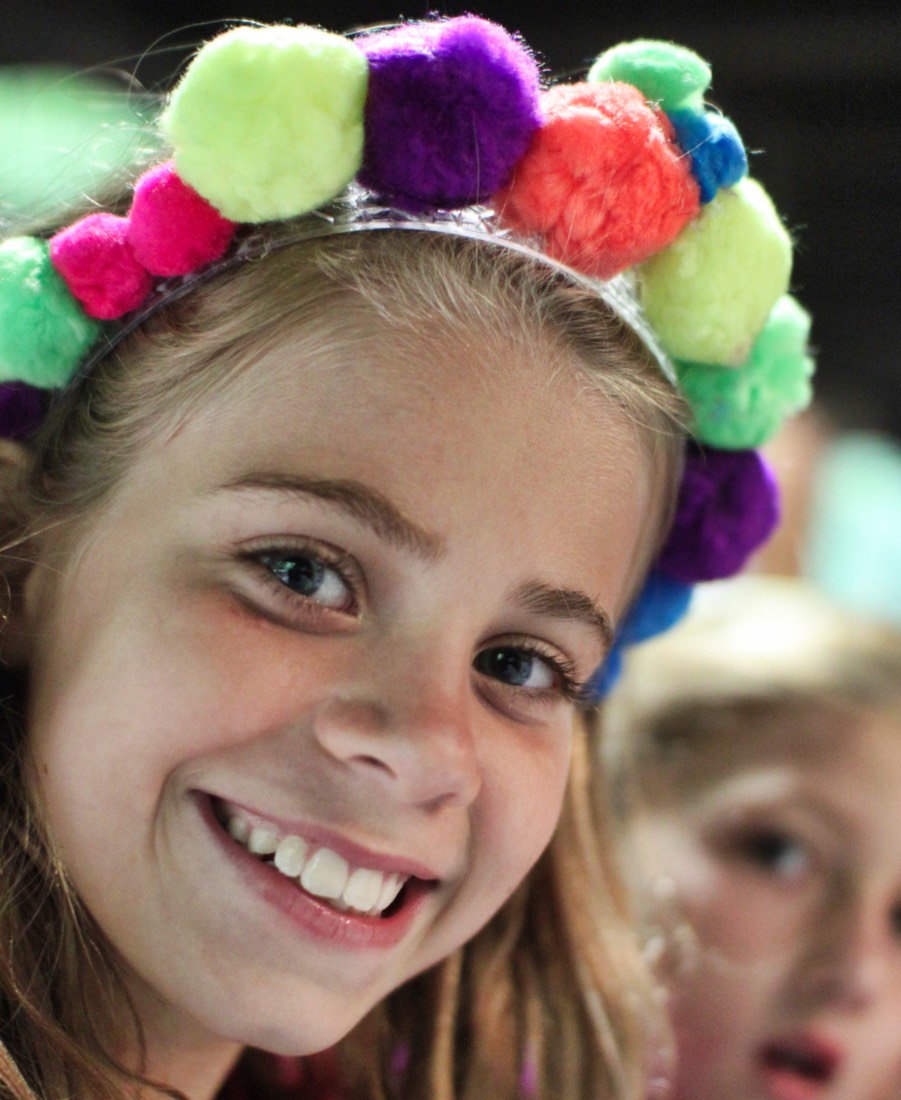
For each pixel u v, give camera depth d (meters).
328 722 0.90
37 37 2.18
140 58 1.26
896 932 1.62
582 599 1.02
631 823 1.67
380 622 0.94
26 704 0.99
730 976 1.61
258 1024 0.93
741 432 1.17
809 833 1.63
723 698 1.74
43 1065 0.97
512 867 1.05
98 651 0.93
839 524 2.73
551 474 0.97
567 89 0.99
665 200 0.98
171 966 0.93
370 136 0.93
